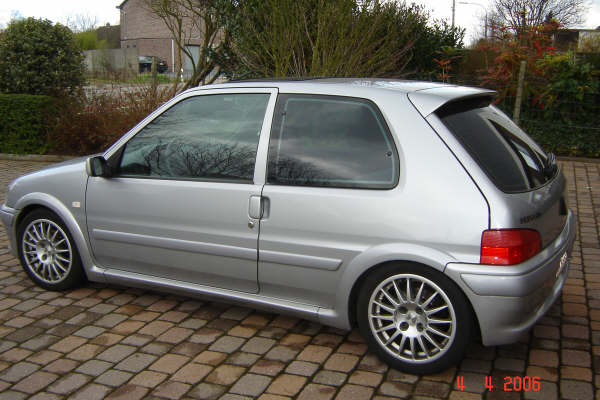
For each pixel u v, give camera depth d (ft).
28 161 34.96
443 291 10.08
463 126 10.63
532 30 36.19
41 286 15.23
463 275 9.73
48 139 35.17
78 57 38.32
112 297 14.67
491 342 9.89
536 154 12.03
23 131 35.17
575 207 23.12
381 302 10.91
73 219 14.23
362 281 11.07
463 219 9.78
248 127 12.16
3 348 12.05
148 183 13.05
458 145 10.14
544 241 10.44
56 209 14.35
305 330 12.62
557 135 32.99
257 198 11.63
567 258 11.96
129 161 13.50
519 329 9.86
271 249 11.61
